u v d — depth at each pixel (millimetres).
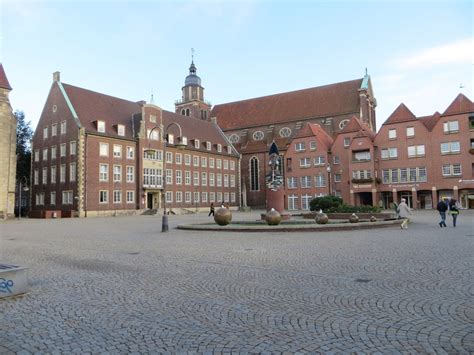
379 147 68375
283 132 93938
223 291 8984
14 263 13305
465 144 61500
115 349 5699
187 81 105500
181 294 8797
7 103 54625
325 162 73125
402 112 67125
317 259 13055
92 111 65750
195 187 79188
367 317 6906
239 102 105375
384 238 19188
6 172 53844
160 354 5492
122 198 64812
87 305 8023
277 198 31406
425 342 5695
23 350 5715
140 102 77000
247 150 95000
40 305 8047
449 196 63531
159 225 33844
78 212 58938
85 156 60406
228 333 6266
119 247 17516
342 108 88000
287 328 6445
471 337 5855
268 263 12469
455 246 15719
